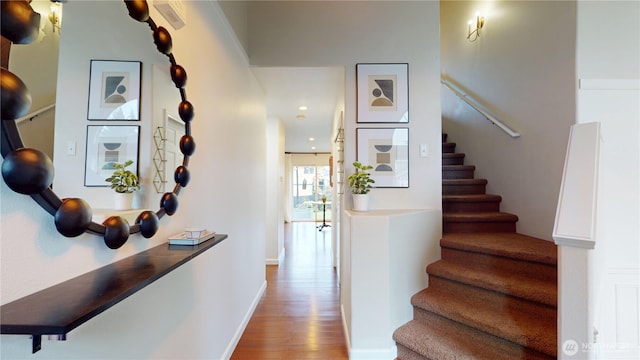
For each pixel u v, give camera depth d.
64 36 0.73
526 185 2.67
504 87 2.99
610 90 2.12
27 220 0.66
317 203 11.01
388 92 2.71
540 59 2.49
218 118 1.90
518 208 2.79
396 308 2.09
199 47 1.59
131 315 1.05
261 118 3.32
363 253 2.04
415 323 2.14
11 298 0.63
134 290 0.74
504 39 2.99
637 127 2.13
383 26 2.73
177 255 1.04
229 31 2.11
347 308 2.31
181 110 1.33
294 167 11.25
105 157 0.87
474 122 3.61
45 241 0.70
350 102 2.71
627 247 2.12
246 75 2.64
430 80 2.71
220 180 1.93
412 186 2.69
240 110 2.45
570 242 1.13
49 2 0.69
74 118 0.76
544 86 2.44
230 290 2.16
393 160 2.69
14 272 0.64
